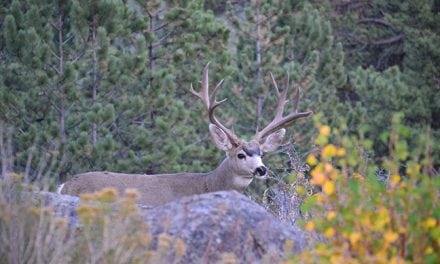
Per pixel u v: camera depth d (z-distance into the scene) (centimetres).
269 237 1145
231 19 3931
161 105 3164
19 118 3006
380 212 986
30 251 1066
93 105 3039
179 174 1920
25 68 3023
